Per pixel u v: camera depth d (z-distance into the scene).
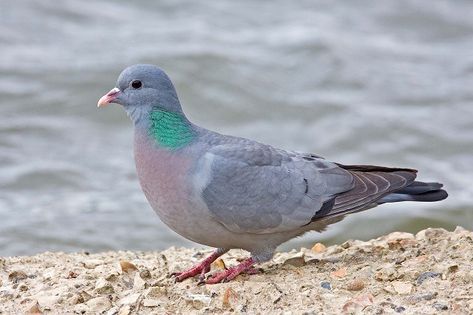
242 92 22.34
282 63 23.66
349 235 16.47
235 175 9.57
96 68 22.81
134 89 9.83
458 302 8.65
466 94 22.78
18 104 21.67
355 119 21.25
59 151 19.75
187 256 11.01
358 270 9.63
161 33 25.34
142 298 9.08
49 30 25.59
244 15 27.12
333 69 23.59
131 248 15.81
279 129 21.19
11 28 25.42
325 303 8.83
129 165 19.19
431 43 26.52
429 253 10.10
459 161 19.92
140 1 27.67
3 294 9.37
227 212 9.52
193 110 21.97
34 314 8.80
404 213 17.00
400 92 22.78
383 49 25.45
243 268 9.80
